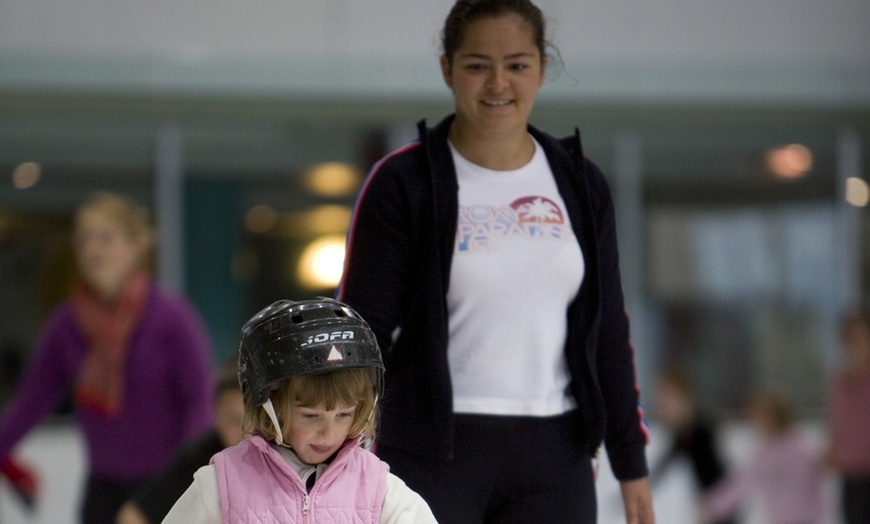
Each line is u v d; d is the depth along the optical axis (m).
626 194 28.91
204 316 27.78
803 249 29.47
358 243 9.92
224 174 27.67
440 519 9.70
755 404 26.16
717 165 29.20
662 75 28.56
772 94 28.94
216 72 27.06
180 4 26.91
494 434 9.78
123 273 16.47
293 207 27.95
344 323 8.17
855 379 24.80
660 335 29.12
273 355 7.98
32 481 17.80
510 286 9.76
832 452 25.20
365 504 8.36
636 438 10.73
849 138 29.48
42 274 26.92
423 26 27.66
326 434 8.09
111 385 16.34
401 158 9.98
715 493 26.48
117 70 26.69
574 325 10.04
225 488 8.28
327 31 27.42
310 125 27.66
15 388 26.69
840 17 29.23
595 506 10.36
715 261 29.22
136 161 27.23
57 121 26.78
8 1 26.31
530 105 9.92
